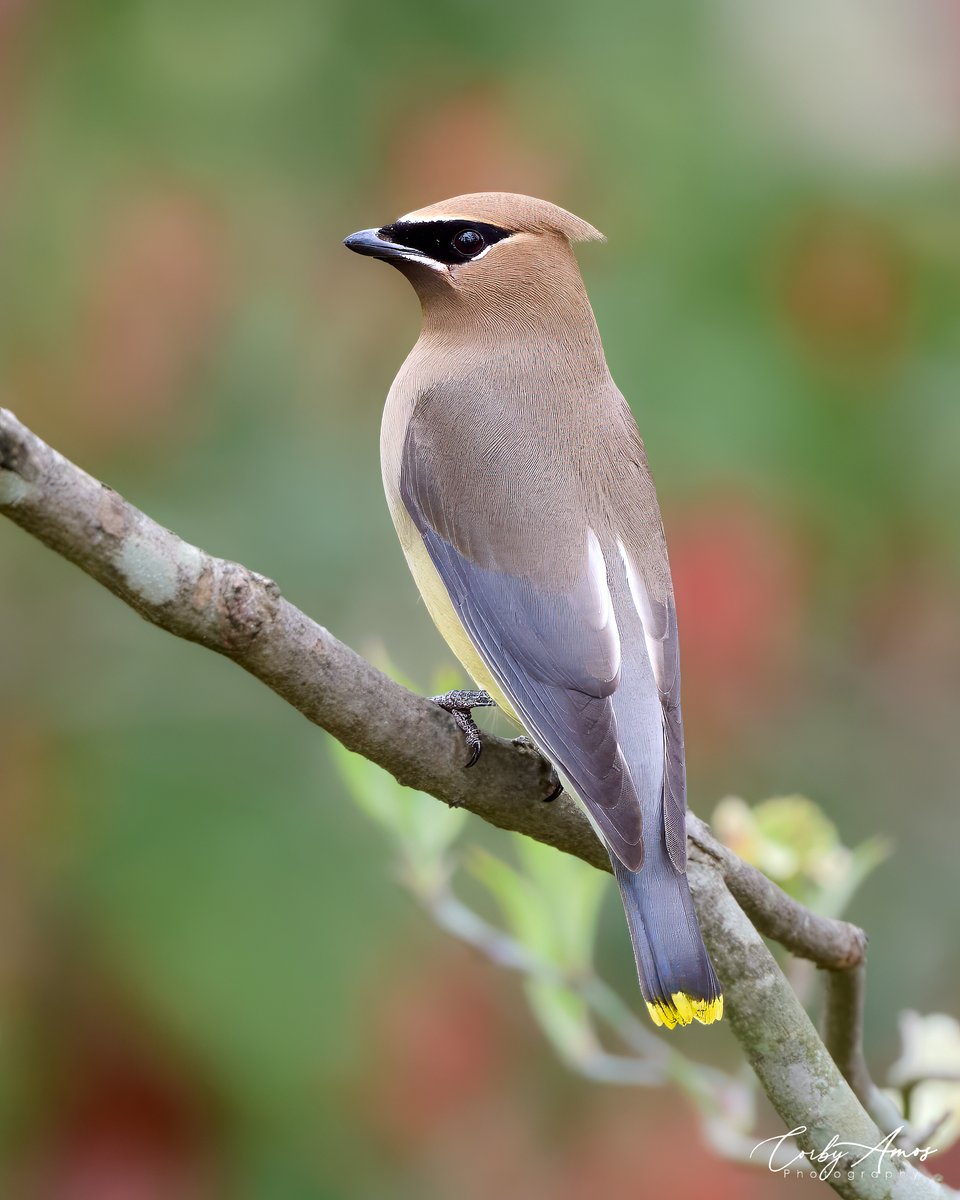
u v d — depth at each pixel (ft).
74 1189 37.70
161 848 38.22
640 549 29.73
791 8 41.06
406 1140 37.91
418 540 30.71
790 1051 25.79
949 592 41.83
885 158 40.73
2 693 40.68
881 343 40.40
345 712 25.55
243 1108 37.45
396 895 37.83
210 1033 36.96
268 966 37.14
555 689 28.35
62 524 23.24
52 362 40.86
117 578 23.63
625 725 27.99
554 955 29.48
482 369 31.53
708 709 40.73
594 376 31.73
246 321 41.16
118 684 40.47
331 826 38.22
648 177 40.24
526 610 29.17
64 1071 37.83
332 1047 37.09
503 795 26.96
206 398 40.98
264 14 41.09
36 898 38.37
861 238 40.37
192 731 39.47
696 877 26.40
